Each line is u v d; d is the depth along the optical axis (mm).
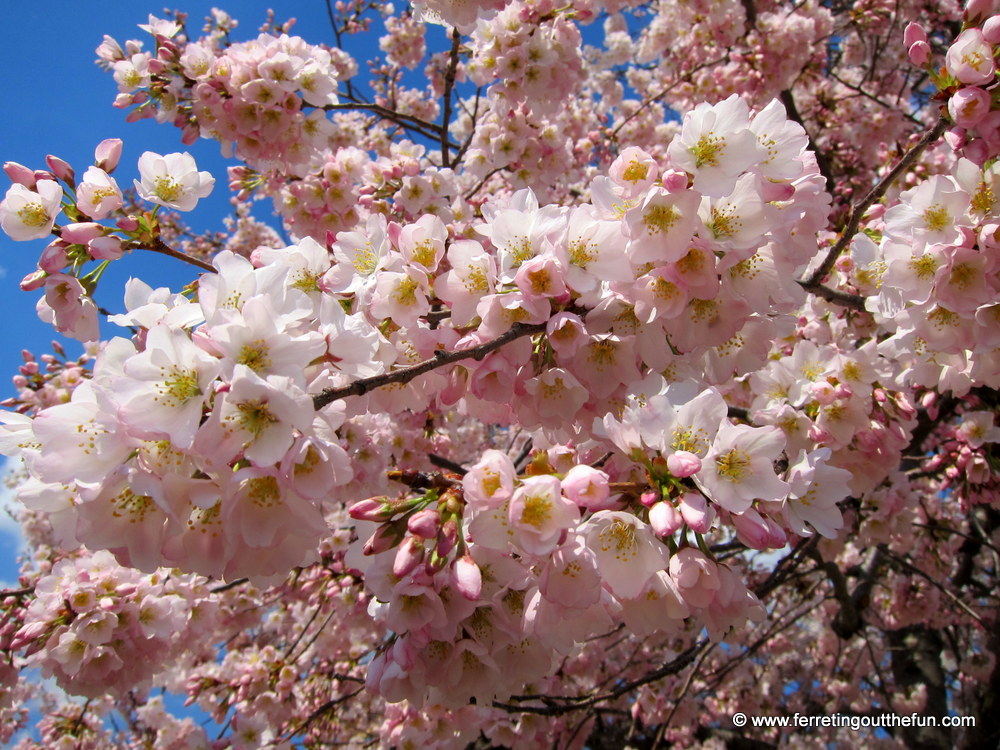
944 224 2336
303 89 4020
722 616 1707
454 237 4047
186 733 6195
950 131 2215
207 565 1622
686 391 1909
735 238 1938
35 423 1522
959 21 6879
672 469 1633
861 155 6785
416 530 1625
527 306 1968
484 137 5035
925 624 6383
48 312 2447
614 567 1671
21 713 6367
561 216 2029
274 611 6195
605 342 2203
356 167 4547
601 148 6633
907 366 3238
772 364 3078
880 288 2873
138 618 3098
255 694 4664
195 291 2205
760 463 1695
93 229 2367
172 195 2709
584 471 1611
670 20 7367
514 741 4121
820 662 7703
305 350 1624
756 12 6324
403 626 1691
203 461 1526
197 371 1528
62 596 3080
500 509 1679
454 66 5676
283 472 1488
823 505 1997
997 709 5852
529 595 1799
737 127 1883
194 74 3994
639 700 5480
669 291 1984
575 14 4289
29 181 2359
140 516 1583
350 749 5848
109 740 6191
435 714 3217
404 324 2334
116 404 1473
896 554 5273
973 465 3562
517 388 2176
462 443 6941
